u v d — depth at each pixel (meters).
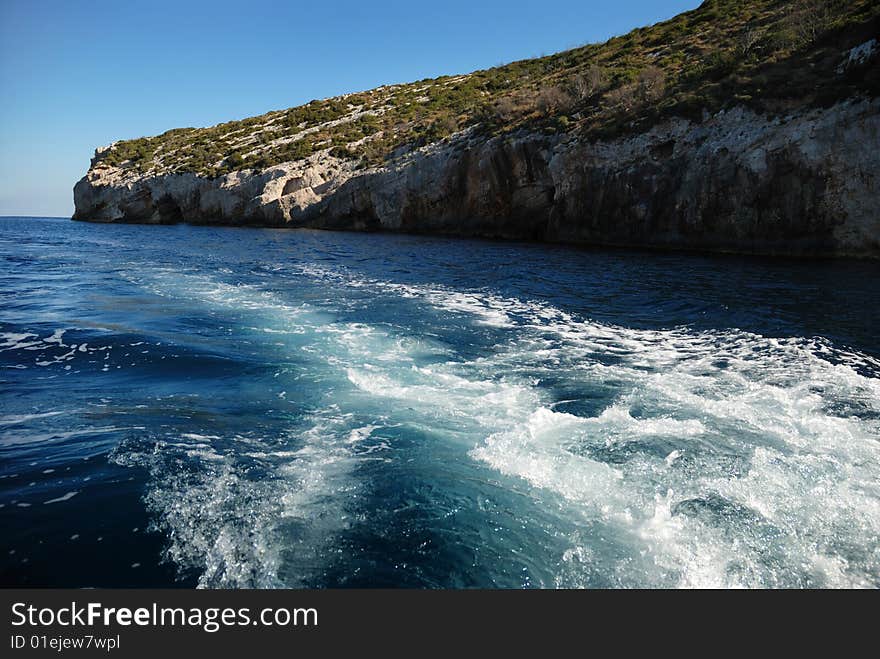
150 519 4.05
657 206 23.58
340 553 3.76
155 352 8.34
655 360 8.41
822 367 7.85
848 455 5.10
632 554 3.76
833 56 20.14
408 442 5.46
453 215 36.06
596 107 29.39
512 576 3.59
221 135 68.06
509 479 4.74
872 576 3.50
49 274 17.80
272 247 28.42
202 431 5.62
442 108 51.62
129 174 60.72
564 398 6.75
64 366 7.67
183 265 20.66
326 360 8.23
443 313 11.87
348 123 57.31
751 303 12.09
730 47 27.27
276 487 4.56
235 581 3.49
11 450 5.07
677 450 5.23
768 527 3.99
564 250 24.45
